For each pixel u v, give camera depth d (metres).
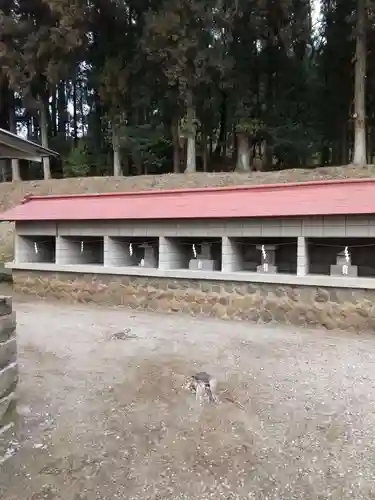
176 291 8.52
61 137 26.98
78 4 16.53
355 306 6.95
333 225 6.98
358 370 5.25
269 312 7.66
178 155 21.69
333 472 3.23
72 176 23.91
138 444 3.64
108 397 4.55
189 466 3.32
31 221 9.92
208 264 8.39
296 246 8.38
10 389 3.71
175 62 17.03
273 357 5.79
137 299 8.91
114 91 19.62
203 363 5.57
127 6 19.33
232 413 4.18
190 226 8.20
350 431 3.80
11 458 3.42
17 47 18.92
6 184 21.22
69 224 9.50
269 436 3.75
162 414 4.17
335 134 22.06
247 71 19.52
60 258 9.70
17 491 3.02
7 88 23.06
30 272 10.09
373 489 3.03
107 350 6.15
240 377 5.07
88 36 18.59
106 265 9.18
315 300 7.27
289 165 23.11
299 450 3.53
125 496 2.97
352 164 16.45
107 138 23.14
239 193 8.23
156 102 21.53
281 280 7.42
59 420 4.05
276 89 21.53
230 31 17.66
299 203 7.24
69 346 6.36
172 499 2.94
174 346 6.32
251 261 8.73
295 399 4.47
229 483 3.12
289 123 20.11
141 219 8.47
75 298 9.55
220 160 25.56
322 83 21.50
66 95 31.91
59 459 3.41
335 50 19.27
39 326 7.54
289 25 16.38
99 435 3.78
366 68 17.75
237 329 7.27
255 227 7.62
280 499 2.94
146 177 18.84
